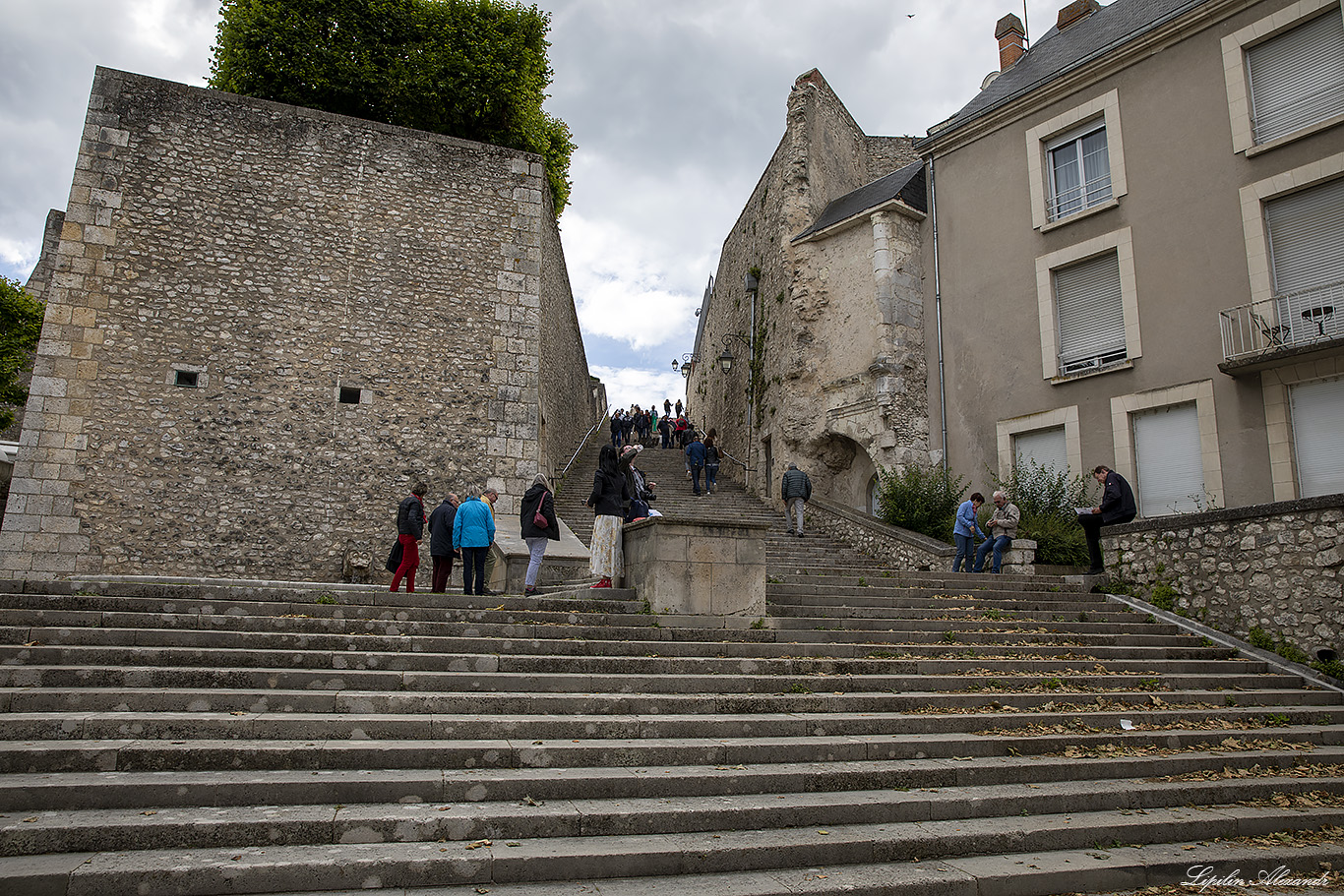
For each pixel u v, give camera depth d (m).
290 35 13.24
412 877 3.39
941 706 6.04
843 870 3.84
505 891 3.40
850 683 6.16
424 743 4.46
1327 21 10.71
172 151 11.91
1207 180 11.59
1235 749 5.95
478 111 14.45
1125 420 11.99
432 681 5.27
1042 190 13.69
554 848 3.68
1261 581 8.32
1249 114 11.28
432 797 4.01
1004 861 4.10
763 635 6.96
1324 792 5.33
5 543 10.27
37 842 3.29
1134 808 4.91
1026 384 13.42
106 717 4.28
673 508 15.19
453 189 13.28
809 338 16.58
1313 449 10.17
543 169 13.96
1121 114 12.73
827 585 8.98
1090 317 12.91
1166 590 9.18
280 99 13.58
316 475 11.71
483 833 3.77
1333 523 7.77
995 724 5.79
